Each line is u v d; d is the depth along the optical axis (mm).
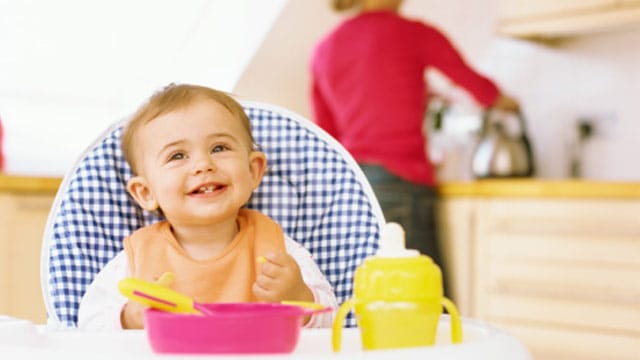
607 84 3232
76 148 3166
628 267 2580
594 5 2975
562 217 2697
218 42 3053
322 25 3018
